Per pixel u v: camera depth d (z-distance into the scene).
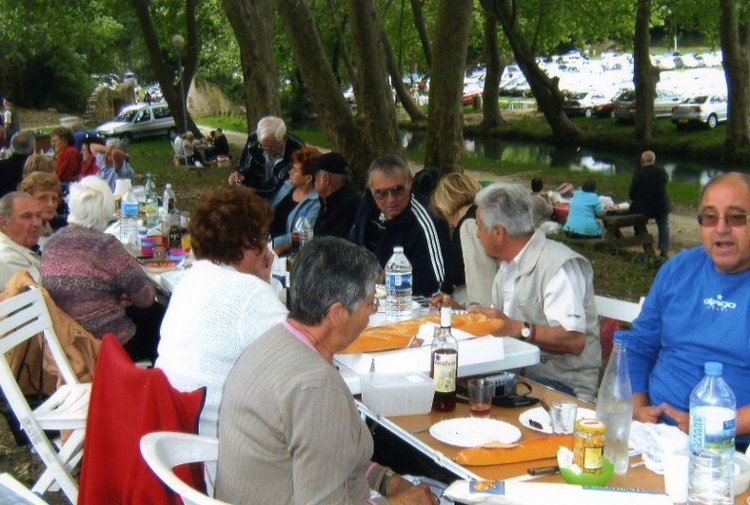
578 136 29.02
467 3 12.25
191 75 26.02
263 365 2.27
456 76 12.52
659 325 3.39
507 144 29.84
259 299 2.90
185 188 16.62
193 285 2.98
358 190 12.30
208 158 22.47
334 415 2.18
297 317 2.36
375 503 2.41
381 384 2.91
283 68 34.03
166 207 7.21
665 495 2.27
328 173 5.69
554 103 29.25
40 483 3.66
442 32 12.38
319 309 2.32
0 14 30.12
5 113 21.75
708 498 2.21
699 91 33.25
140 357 4.98
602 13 28.69
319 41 12.41
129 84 40.59
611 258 10.76
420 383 2.92
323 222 5.77
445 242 4.60
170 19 28.25
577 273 3.76
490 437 2.72
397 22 34.06
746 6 21.75
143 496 2.28
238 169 7.45
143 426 2.43
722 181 3.01
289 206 6.63
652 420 3.07
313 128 36.62
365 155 12.46
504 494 2.25
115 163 10.16
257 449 2.23
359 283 2.35
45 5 25.78
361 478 2.36
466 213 4.75
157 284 5.21
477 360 3.15
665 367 3.29
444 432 2.75
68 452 3.68
